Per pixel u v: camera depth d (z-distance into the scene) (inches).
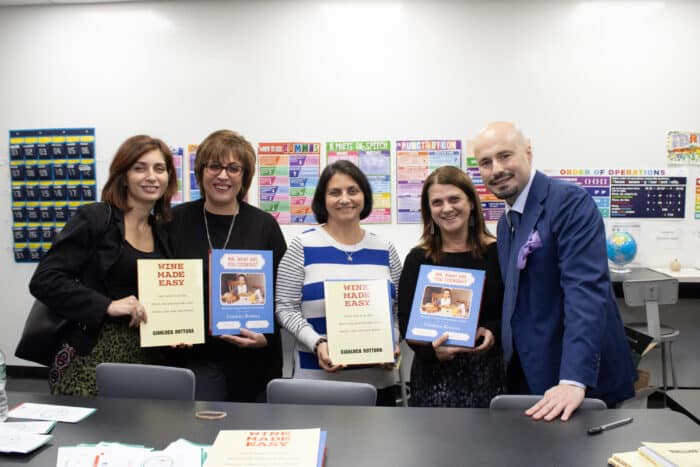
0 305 143.5
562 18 126.0
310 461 39.0
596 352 52.4
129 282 67.4
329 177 69.2
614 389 59.3
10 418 47.6
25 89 139.3
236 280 68.2
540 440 43.4
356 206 68.7
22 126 140.2
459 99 129.2
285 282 70.0
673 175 127.3
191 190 136.0
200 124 134.9
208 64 133.6
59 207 140.4
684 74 125.3
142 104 135.9
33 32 137.8
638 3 124.6
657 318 108.5
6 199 142.0
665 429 45.4
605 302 54.2
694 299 130.5
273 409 50.7
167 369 60.0
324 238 70.6
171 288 66.8
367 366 66.0
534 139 128.9
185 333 66.3
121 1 133.9
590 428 45.7
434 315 64.2
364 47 130.4
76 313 62.4
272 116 133.3
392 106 130.7
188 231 73.0
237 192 73.2
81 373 63.7
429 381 66.2
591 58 126.3
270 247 75.6
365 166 131.9
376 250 71.5
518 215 62.8
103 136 137.8
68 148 138.6
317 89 132.0
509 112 128.8
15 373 143.6
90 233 65.5
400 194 131.7
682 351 132.7
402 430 45.8
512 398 54.5
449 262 68.8
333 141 132.5
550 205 59.3
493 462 39.7
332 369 63.2
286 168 133.6
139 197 68.0
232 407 51.2
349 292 65.9
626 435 44.2
